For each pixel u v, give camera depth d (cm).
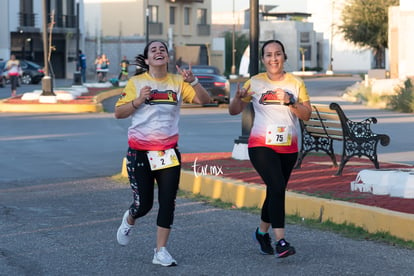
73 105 3372
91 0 8619
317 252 910
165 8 8706
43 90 3594
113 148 2050
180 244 969
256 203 1187
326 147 1456
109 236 1023
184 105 3738
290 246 859
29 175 1600
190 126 2666
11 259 905
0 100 3728
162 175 857
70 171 1655
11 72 4134
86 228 1075
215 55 9269
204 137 2298
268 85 882
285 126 876
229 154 1720
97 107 3416
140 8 8462
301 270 837
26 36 7362
